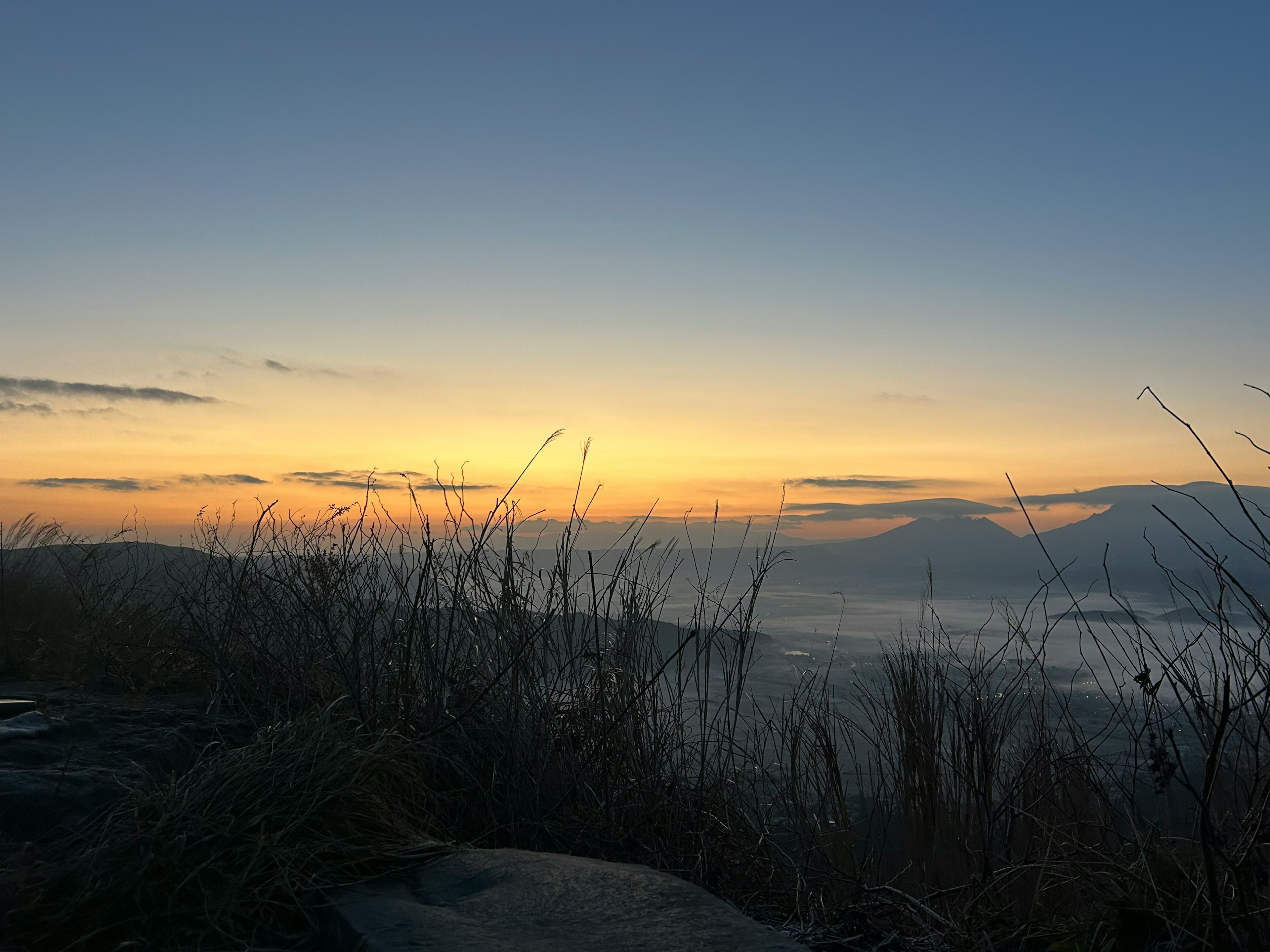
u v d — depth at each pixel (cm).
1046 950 254
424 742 332
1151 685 247
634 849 337
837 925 294
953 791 365
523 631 383
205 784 255
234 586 430
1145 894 244
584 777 363
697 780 368
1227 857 213
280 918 223
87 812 275
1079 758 294
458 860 255
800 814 358
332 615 412
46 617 496
